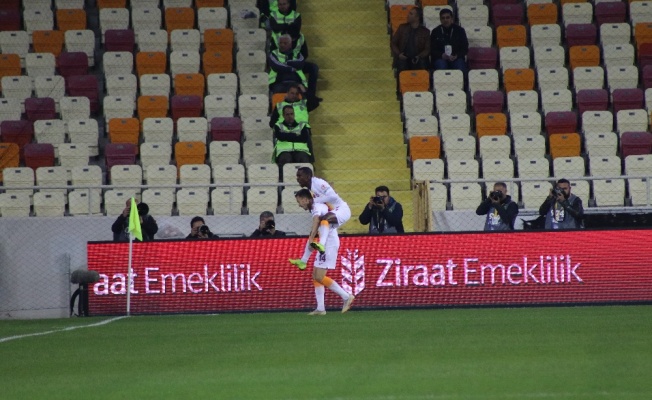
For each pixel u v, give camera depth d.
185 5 92.38
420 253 57.38
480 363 33.72
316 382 30.34
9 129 77.88
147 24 90.19
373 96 84.25
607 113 79.81
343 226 72.31
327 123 81.06
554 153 77.44
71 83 82.56
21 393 29.62
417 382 30.02
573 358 34.66
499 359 34.62
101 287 57.50
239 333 45.00
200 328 47.94
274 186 67.25
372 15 92.12
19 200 71.75
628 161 75.19
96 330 48.28
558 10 93.19
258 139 78.94
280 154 74.31
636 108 81.88
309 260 57.28
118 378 32.09
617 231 57.59
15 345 42.31
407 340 40.66
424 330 44.56
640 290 57.59
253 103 80.94
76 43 87.25
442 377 30.88
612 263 57.50
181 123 78.44
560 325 46.00
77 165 76.00
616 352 36.19
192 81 83.19
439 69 84.56
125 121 78.19
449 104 81.44
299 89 77.25
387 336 42.28
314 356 36.22
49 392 29.67
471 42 88.62
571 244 57.50
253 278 57.34
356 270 57.34
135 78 83.19
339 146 78.94
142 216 63.00
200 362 35.41
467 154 77.06
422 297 57.34
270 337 42.94
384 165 77.56
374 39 90.00
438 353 36.44
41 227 65.75
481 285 57.38
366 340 40.91
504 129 79.25
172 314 57.19
